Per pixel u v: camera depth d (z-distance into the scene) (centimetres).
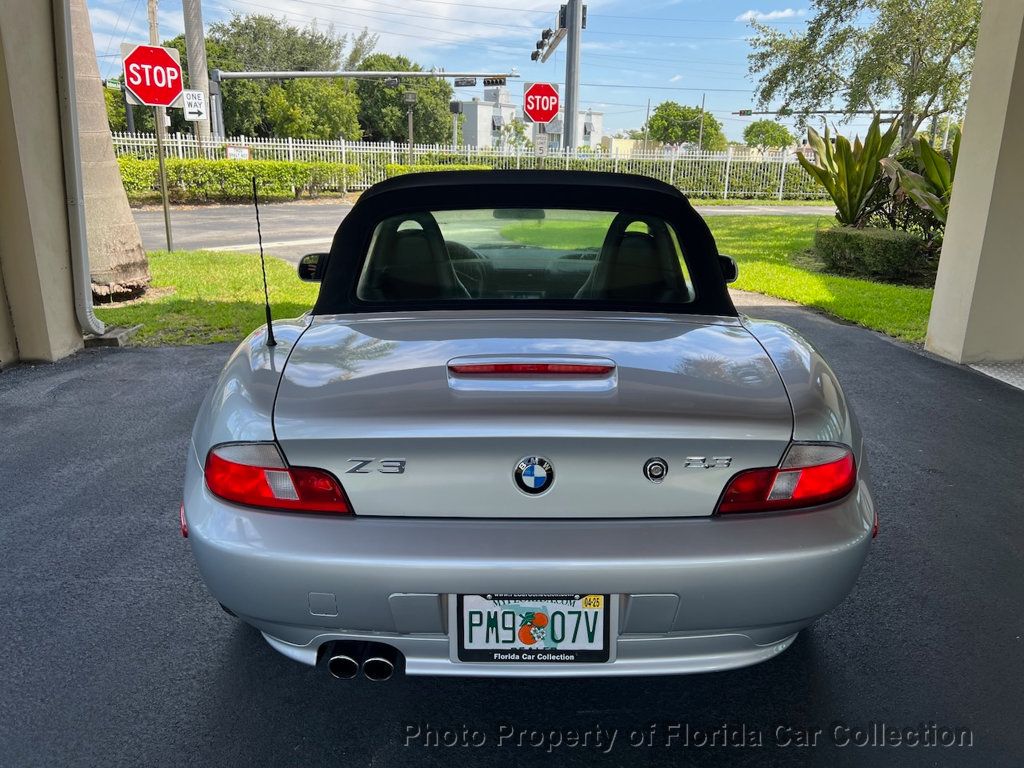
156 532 326
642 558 166
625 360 199
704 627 173
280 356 208
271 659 242
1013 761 200
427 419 170
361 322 239
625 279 260
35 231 565
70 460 403
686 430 169
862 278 1061
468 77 2938
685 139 8931
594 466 169
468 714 219
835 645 250
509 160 2839
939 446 425
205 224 1697
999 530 328
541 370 190
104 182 777
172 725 212
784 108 2167
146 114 4969
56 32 561
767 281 984
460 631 172
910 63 2002
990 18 565
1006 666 239
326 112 5231
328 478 172
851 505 183
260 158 2606
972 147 586
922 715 218
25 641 249
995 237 574
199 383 538
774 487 174
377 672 179
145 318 722
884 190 1166
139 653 244
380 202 262
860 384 543
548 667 174
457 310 250
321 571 168
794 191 2970
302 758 200
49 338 585
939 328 627
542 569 166
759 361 205
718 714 219
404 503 171
